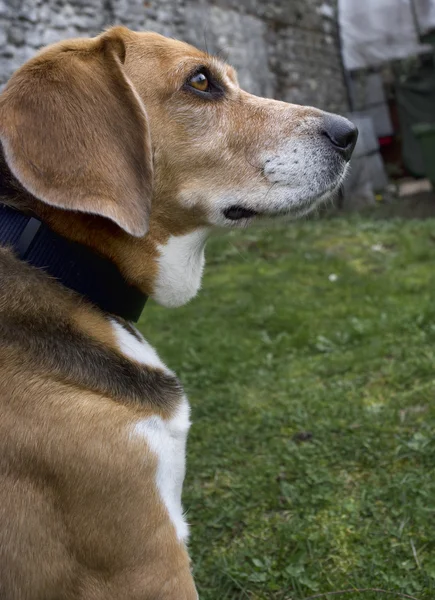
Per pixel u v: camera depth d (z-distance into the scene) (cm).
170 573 107
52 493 105
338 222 345
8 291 107
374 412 146
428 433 140
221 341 178
